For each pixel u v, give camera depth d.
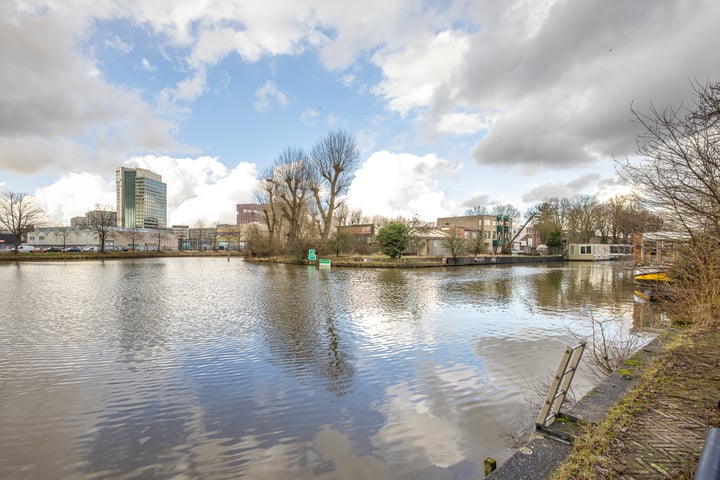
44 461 3.97
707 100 5.89
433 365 7.15
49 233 80.38
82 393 5.68
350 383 6.21
